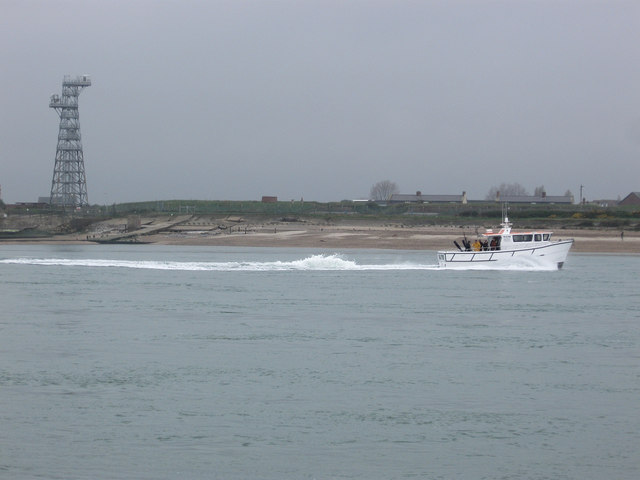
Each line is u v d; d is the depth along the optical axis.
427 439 40.09
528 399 46.97
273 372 53.16
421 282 109.62
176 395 47.47
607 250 191.50
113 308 82.81
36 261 145.00
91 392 48.03
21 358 57.38
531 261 125.69
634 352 60.22
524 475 35.84
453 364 55.78
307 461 37.19
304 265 133.25
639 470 36.47
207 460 37.25
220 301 88.50
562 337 66.38
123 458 37.44
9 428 41.38
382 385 49.84
